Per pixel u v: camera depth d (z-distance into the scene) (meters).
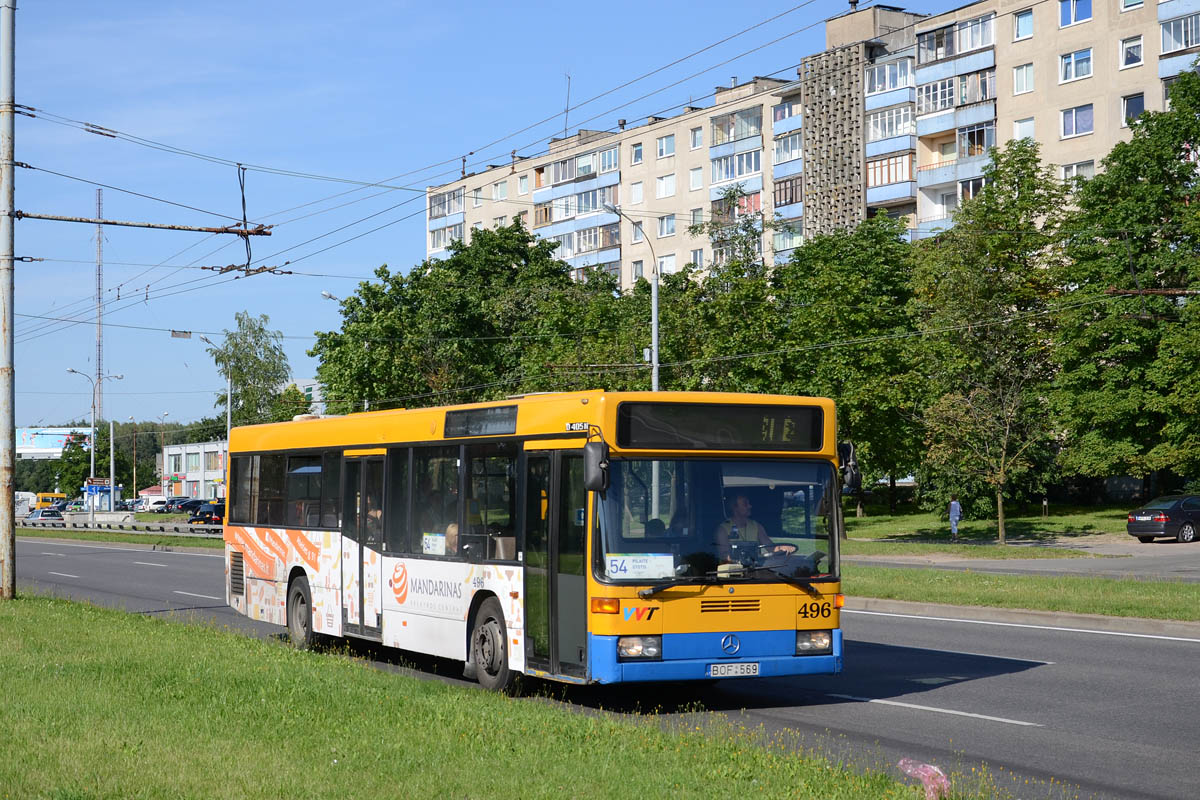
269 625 19.72
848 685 12.76
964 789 7.49
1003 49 64.94
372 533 14.60
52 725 9.36
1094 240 48.78
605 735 8.86
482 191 103.81
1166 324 45.66
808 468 11.42
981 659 14.41
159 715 9.78
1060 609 18.48
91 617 18.62
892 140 70.56
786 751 8.63
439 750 8.31
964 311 45.50
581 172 94.31
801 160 76.69
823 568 11.29
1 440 22.77
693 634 10.76
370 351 56.28
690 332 47.38
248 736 8.88
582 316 55.50
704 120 84.69
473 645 12.61
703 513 11.00
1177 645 15.31
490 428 12.51
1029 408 49.66
